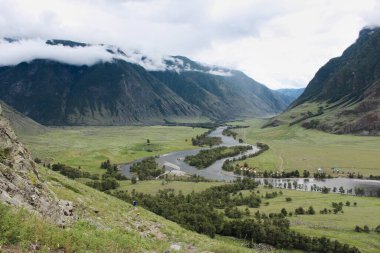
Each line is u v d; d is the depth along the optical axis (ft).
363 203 530.27
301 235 352.49
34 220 68.33
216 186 605.31
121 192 488.85
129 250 80.48
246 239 356.79
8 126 111.75
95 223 101.35
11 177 87.71
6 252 53.16
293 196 573.33
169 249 96.99
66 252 63.05
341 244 334.85
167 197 481.87
